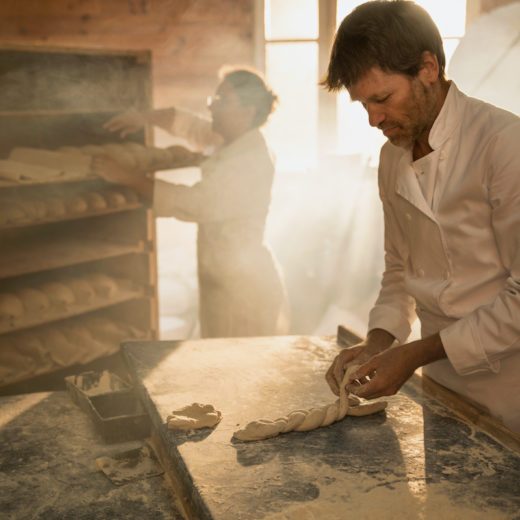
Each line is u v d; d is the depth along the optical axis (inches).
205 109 163.6
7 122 118.0
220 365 60.4
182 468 42.4
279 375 58.4
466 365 47.4
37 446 51.6
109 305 131.1
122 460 48.8
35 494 44.7
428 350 47.6
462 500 38.8
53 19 141.8
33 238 129.3
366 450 44.8
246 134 107.6
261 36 166.6
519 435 45.9
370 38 43.3
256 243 110.4
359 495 39.3
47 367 117.0
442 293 52.7
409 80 44.7
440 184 50.9
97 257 120.3
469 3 162.2
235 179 105.1
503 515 37.4
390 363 47.1
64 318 127.8
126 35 151.5
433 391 54.3
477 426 48.6
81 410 58.2
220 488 39.8
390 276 61.9
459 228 50.6
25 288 117.3
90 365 129.6
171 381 56.6
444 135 49.3
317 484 40.4
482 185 48.4
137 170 115.8
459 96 49.5
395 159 56.2
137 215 127.1
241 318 111.9
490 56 119.1
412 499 38.9
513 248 48.1
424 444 45.7
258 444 45.6
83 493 44.8
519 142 46.0
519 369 51.0
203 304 115.3
